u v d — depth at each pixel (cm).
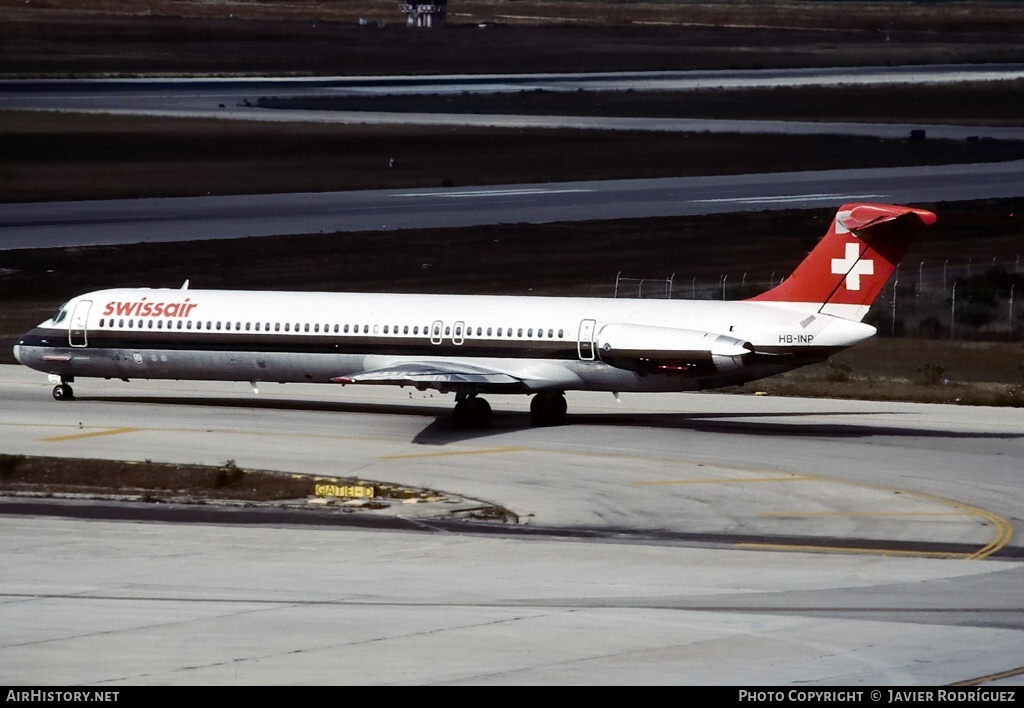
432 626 8600
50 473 14475
